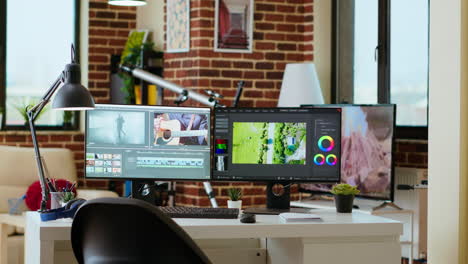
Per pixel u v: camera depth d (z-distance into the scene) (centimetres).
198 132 410
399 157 613
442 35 431
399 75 624
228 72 662
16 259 591
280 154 409
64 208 363
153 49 739
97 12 767
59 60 774
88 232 299
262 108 409
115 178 404
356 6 666
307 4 686
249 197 659
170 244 290
